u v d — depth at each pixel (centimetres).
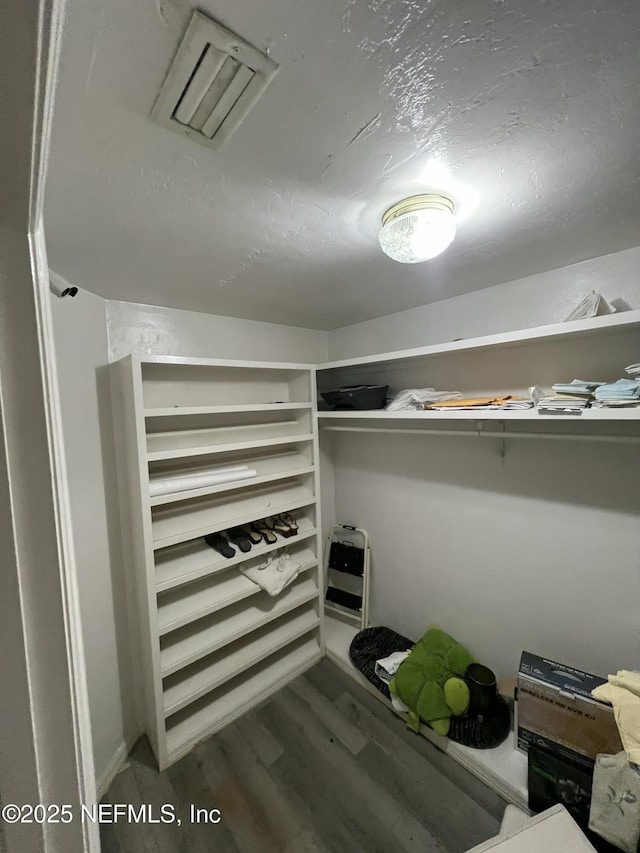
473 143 66
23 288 26
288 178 74
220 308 173
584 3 43
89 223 88
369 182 77
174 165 68
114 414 147
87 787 32
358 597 227
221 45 46
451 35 46
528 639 156
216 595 158
